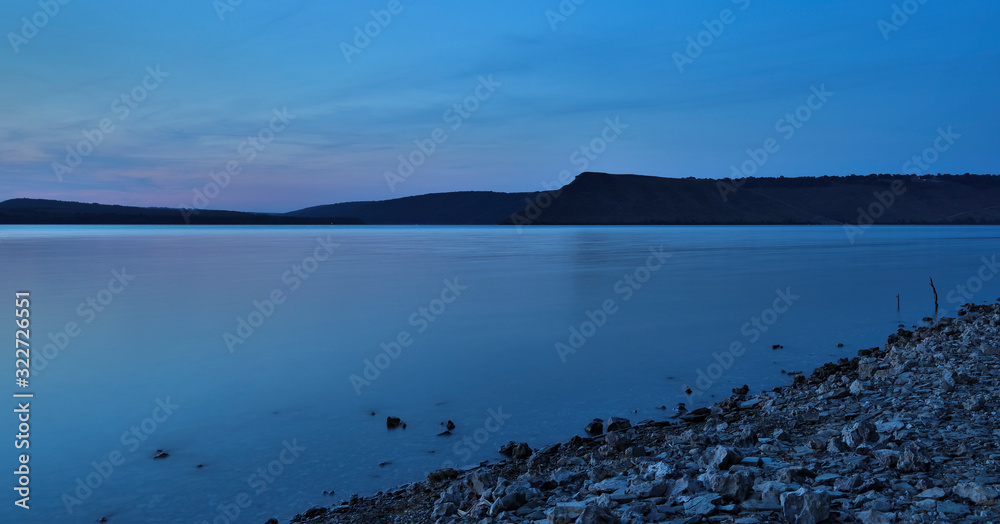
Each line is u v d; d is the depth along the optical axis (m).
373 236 136.88
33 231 161.75
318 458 10.55
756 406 12.30
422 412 13.03
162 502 8.98
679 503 6.13
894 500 5.68
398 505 8.38
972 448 7.07
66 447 11.16
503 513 6.88
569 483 8.01
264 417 12.75
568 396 14.02
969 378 10.77
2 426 12.22
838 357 17.59
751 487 6.27
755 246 85.75
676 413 12.66
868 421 9.31
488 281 39.00
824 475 6.54
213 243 93.62
